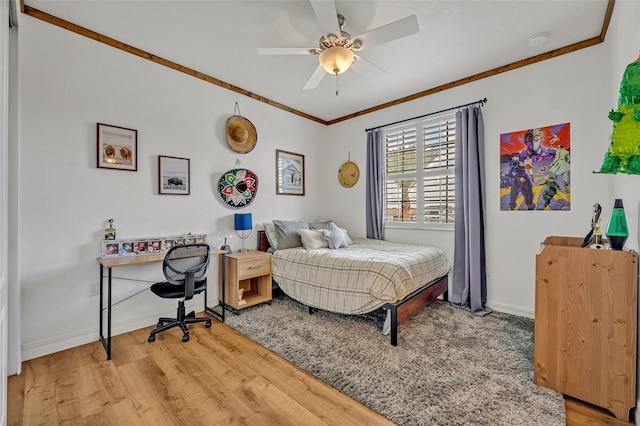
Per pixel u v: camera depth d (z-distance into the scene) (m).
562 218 2.75
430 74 3.23
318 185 4.69
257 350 2.32
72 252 2.39
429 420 1.54
